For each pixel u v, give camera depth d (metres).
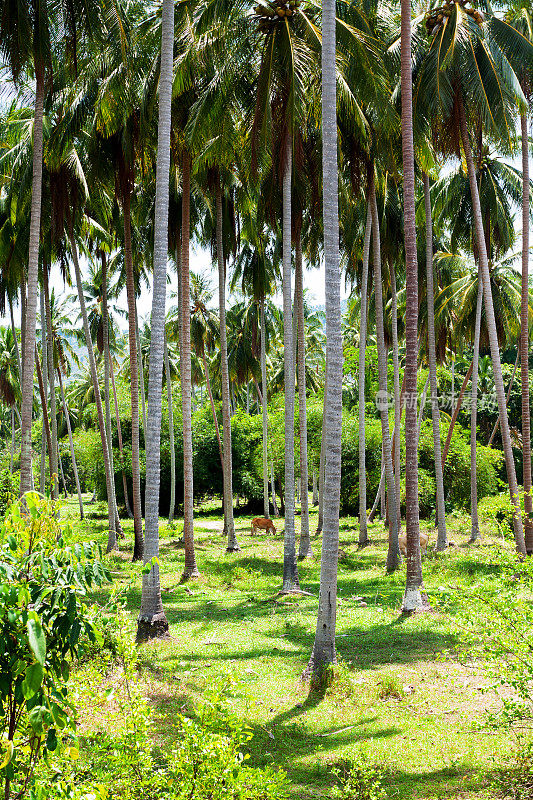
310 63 15.24
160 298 11.67
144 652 10.31
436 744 6.64
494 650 5.69
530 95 18.69
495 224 22.38
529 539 18.88
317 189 19.62
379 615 13.05
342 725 7.36
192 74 15.87
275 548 24.58
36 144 13.23
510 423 42.97
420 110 16.41
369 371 37.09
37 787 2.86
